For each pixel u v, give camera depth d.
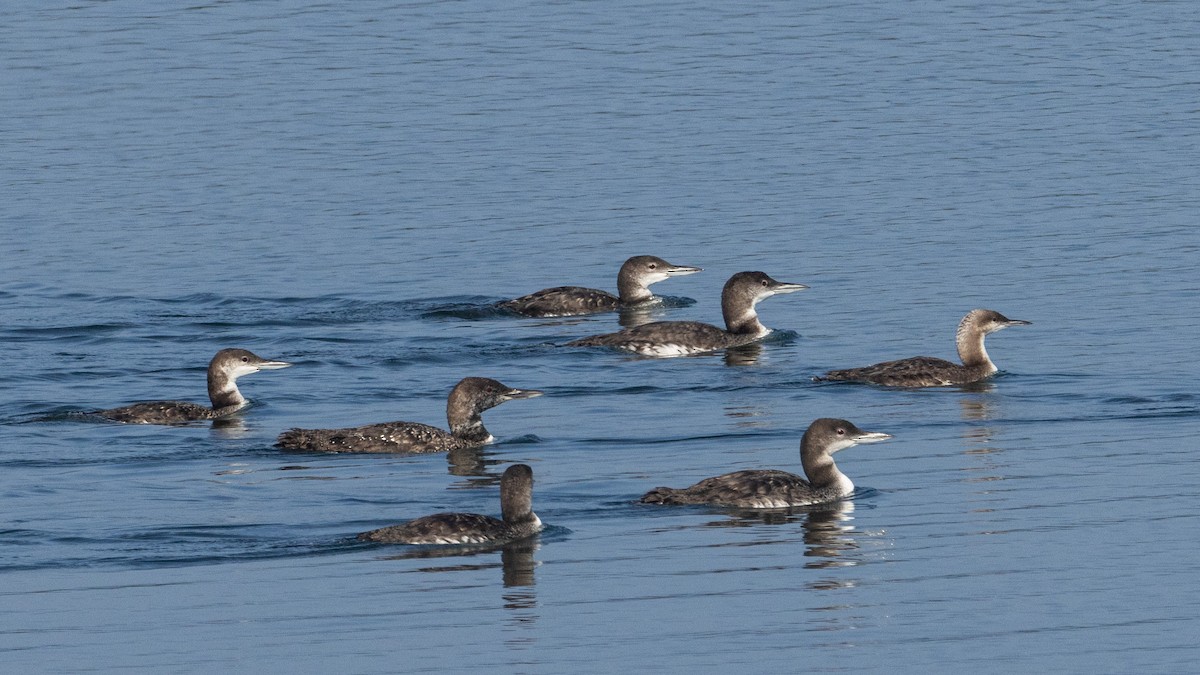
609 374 33.28
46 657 19.73
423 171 51.88
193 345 35.91
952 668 19.28
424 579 22.05
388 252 43.72
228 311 38.53
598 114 58.62
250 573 22.31
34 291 40.41
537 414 30.38
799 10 75.62
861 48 68.38
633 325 37.91
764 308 38.41
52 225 46.72
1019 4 76.56
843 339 35.75
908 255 42.25
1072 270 40.25
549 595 21.44
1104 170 50.22
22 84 63.47
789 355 34.69
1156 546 23.03
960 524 24.12
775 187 49.44
